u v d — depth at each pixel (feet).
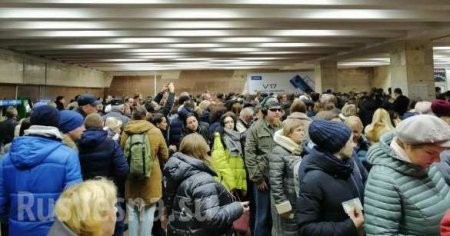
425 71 34.63
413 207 4.95
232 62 54.19
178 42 33.40
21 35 27.96
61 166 7.18
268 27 27.17
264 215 11.76
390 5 21.49
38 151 7.09
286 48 39.86
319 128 6.27
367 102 22.18
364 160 8.72
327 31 31.27
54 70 44.93
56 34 28.12
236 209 7.58
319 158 6.24
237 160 13.15
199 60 49.98
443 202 5.05
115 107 20.29
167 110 21.54
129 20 24.14
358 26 28.43
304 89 54.34
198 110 21.06
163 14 22.97
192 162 7.51
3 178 7.23
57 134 7.48
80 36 28.53
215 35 30.01
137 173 11.76
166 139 17.38
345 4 20.76
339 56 47.03
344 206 5.93
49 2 18.78
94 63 51.60
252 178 11.94
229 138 13.33
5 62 33.01
